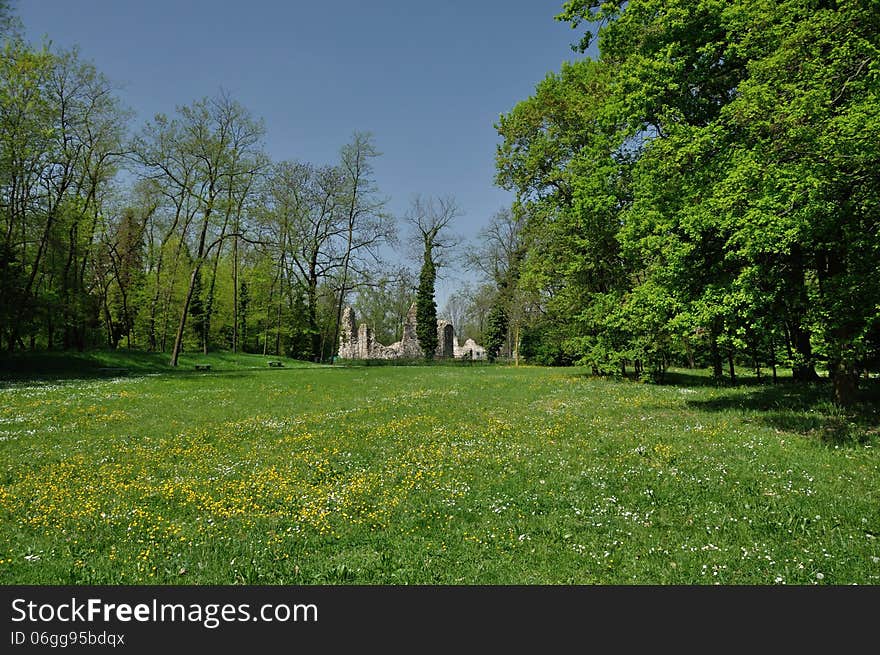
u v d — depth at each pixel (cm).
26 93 3425
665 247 1516
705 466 1060
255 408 2052
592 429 1472
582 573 652
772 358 2347
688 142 1440
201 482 1046
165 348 5731
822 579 619
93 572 665
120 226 4972
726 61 1642
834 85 1173
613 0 2031
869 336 1500
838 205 1173
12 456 1275
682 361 4191
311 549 729
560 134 3022
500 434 1447
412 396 2352
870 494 867
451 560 692
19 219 3650
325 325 6619
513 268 5712
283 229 5344
